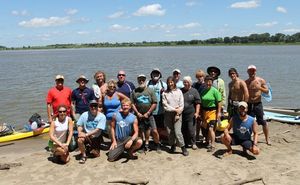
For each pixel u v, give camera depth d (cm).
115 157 897
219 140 1072
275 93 2309
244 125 916
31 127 1295
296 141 1062
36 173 834
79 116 997
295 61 5631
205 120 975
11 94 2403
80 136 889
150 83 1006
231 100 992
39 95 2348
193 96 955
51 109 1009
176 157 923
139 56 9862
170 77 938
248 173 812
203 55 9438
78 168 857
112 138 912
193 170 834
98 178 797
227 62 5903
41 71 4634
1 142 1205
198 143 1041
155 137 955
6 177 815
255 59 6606
